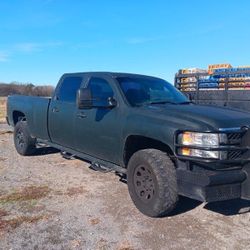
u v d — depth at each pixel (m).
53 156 8.30
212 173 4.12
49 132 7.13
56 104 6.86
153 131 4.56
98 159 5.87
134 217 4.64
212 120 4.28
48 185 6.02
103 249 3.77
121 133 5.13
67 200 5.27
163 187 4.35
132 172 4.85
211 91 8.09
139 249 3.79
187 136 4.23
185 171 4.25
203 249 3.81
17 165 7.43
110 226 4.36
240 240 4.04
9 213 4.71
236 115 4.59
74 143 6.37
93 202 5.19
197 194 4.11
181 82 9.12
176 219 4.60
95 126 5.69
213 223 4.50
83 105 5.34
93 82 6.09
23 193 5.54
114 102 5.36
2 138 11.54
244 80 7.55
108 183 6.16
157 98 5.61
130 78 5.84
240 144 4.29
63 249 3.75
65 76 6.95
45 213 4.73
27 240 3.94
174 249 3.80
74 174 6.75
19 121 8.38
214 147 4.10
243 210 4.64
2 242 3.88
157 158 4.47
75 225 4.37
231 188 4.18
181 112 4.63
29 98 8.01
